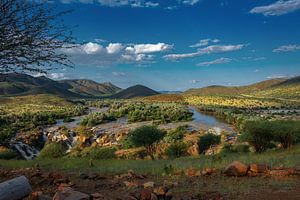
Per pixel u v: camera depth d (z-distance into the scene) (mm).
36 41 9656
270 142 37625
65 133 108188
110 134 103875
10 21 9211
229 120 129375
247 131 35062
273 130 33312
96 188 8898
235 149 39656
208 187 8594
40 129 125750
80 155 39156
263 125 33781
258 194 7547
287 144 33625
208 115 171625
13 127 117000
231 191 7949
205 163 14680
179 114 143375
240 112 168250
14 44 9336
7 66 9500
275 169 10703
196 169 12109
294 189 7945
